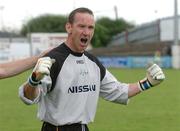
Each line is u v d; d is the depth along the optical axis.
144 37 102.25
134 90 8.17
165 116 21.45
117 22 129.62
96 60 7.89
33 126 18.91
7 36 133.25
